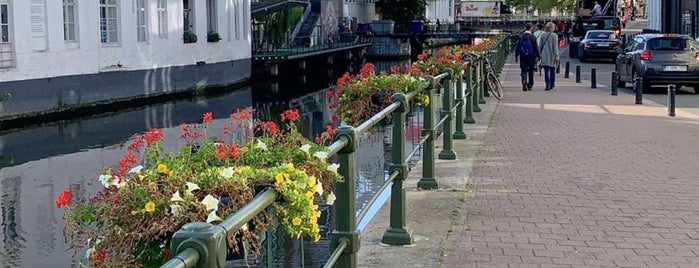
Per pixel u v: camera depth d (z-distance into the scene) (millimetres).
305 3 54469
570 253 6980
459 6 121875
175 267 2721
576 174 10648
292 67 54125
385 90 9719
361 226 8062
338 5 74688
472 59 17094
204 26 39844
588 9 57188
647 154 12227
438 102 13633
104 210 3865
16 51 26625
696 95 23641
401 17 81000
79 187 15344
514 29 95688
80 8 30109
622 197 9195
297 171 4043
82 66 30188
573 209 8617
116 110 32125
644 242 7328
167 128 25219
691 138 13938
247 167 4070
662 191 9516
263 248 4098
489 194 9414
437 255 6938
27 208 13383
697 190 9562
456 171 10906
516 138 14156
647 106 19844
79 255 10172
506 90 25062
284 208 3906
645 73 24219
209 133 22250
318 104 33719
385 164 11945
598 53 43906
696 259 6801
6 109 26109
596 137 14156
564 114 17969
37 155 19875
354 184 5258
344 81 10141
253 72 47875
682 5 44938
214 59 40906
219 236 2969
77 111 29891
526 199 9125
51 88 28453
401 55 75438
